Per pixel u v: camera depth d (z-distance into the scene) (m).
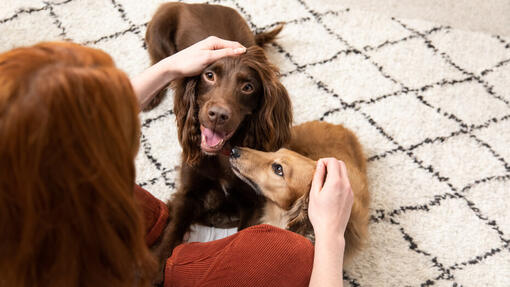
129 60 2.67
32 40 2.68
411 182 2.33
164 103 2.52
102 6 2.86
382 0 3.04
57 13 2.79
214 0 2.96
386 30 2.89
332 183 1.16
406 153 2.43
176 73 1.45
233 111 1.71
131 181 0.56
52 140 0.46
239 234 0.96
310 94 2.60
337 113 2.54
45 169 0.47
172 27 2.50
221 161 1.98
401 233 2.17
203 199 2.16
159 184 2.25
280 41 2.80
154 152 2.34
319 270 1.00
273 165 1.81
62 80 0.45
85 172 0.48
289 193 1.77
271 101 1.82
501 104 2.60
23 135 0.44
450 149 2.44
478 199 2.29
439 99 2.61
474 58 2.79
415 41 2.85
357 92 2.62
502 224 2.21
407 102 2.59
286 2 2.97
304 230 1.50
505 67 2.75
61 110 0.45
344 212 1.16
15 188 0.46
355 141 2.28
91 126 0.47
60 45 0.51
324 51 2.78
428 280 2.04
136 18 2.83
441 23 2.95
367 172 2.36
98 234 0.53
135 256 0.59
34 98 0.44
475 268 2.08
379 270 2.06
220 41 1.60
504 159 2.41
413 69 2.72
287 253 0.94
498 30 2.95
